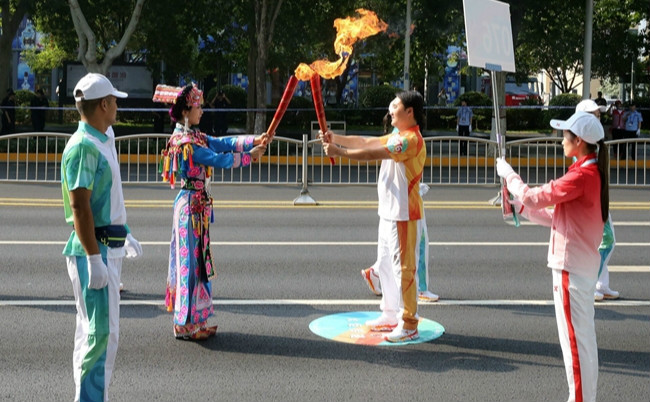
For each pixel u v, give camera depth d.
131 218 12.81
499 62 7.88
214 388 6.05
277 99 38.94
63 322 7.56
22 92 36.78
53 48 38.81
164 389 6.02
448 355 6.84
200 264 7.13
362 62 39.19
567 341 5.57
